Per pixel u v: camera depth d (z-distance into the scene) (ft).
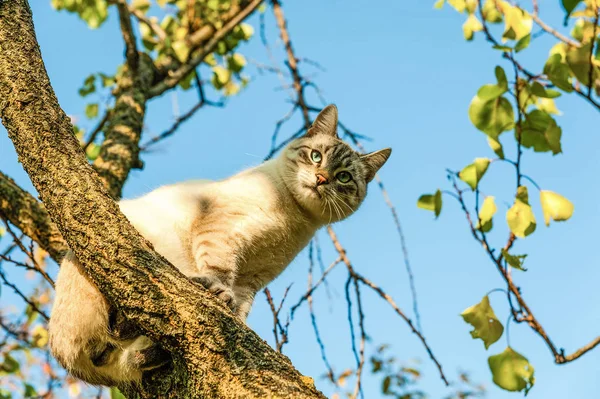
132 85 20.93
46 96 10.66
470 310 13.20
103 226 9.78
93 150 21.61
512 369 13.15
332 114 19.51
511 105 13.11
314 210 16.85
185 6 24.16
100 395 16.74
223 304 9.68
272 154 18.94
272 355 9.09
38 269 14.20
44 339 19.60
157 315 9.27
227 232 14.55
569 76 13.34
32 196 16.92
